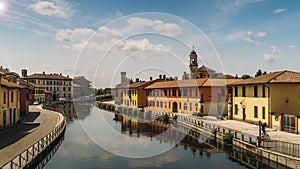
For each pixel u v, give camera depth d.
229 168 18.27
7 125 32.34
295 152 18.55
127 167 18.08
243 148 22.41
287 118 27.73
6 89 31.80
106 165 18.48
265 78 33.25
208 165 18.91
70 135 30.42
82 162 19.31
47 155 21.28
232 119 39.38
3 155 18.31
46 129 31.02
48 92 103.62
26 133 27.95
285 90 31.25
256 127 30.70
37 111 56.47
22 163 16.16
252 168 18.27
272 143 21.09
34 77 110.62
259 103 32.97
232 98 39.72
